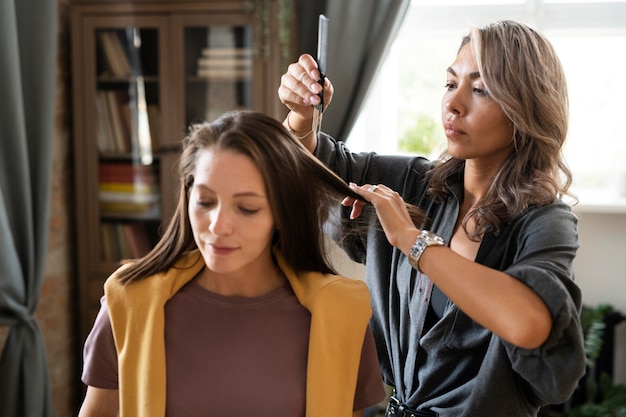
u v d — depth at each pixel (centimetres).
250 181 117
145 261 132
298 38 342
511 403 138
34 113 305
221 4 328
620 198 352
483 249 144
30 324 304
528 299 120
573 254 132
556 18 345
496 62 137
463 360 146
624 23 340
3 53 285
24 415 303
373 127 369
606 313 335
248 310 128
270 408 124
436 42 365
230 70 333
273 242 137
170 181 345
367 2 323
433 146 370
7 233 290
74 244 368
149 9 333
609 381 334
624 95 347
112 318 126
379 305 165
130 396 123
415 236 130
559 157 145
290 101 156
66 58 353
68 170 360
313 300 129
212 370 125
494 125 141
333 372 126
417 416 153
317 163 130
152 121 343
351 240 176
